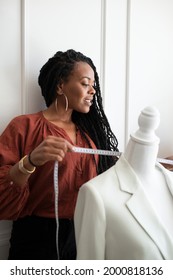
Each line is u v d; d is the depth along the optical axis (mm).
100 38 1531
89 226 735
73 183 1106
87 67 1138
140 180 801
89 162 1144
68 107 1163
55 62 1163
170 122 1849
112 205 742
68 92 1134
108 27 1551
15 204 989
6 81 1295
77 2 1442
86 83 1127
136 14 1639
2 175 978
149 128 767
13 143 1087
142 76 1698
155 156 795
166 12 1753
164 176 855
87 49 1493
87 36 1486
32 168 904
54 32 1386
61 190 1079
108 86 1582
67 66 1123
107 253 746
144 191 773
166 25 1760
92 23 1498
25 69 1319
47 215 1101
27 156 904
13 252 1164
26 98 1337
